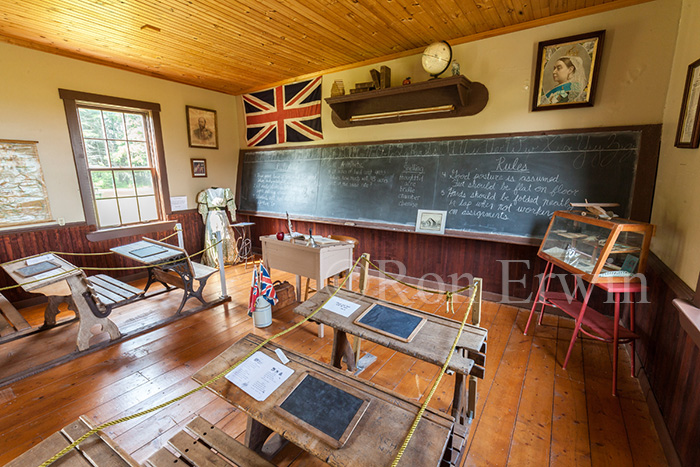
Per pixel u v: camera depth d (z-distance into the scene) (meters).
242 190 5.63
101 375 2.38
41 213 3.63
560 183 3.00
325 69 4.32
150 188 4.64
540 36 2.93
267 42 3.34
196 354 2.65
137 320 3.23
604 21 2.66
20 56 3.36
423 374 2.39
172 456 1.18
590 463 1.66
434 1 2.55
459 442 1.68
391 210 4.02
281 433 1.10
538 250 3.22
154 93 4.48
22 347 2.77
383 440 1.07
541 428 1.88
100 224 4.19
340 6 2.60
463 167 3.50
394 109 3.87
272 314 3.35
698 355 1.49
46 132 3.60
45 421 1.95
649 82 2.57
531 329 3.01
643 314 2.38
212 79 4.74
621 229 2.12
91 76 3.87
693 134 1.88
